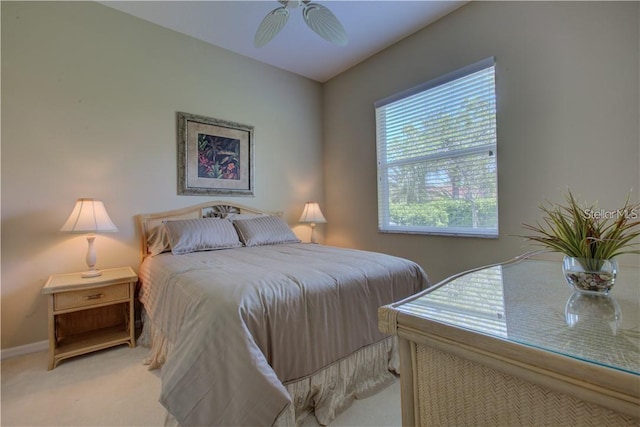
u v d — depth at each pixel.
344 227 3.82
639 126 1.78
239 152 3.31
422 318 0.66
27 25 2.18
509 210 2.33
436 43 2.77
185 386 1.11
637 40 1.78
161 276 1.87
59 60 2.30
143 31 2.71
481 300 0.81
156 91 2.78
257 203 3.47
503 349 0.53
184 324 1.29
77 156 2.37
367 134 3.51
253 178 3.42
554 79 2.09
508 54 2.31
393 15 2.69
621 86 1.83
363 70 3.51
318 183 4.06
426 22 2.79
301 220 3.64
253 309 1.22
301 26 2.82
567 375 0.46
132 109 2.64
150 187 2.73
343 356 1.52
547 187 2.13
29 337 2.16
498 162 2.38
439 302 0.79
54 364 1.88
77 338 2.17
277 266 1.75
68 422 1.38
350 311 1.57
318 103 4.07
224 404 1.07
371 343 1.65
